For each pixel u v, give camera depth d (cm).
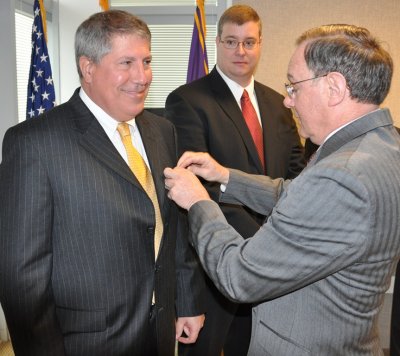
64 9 377
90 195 138
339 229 107
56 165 136
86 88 148
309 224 109
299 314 119
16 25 338
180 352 232
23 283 132
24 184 133
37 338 135
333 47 115
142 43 142
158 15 408
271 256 112
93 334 142
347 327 115
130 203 144
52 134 139
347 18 370
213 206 134
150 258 149
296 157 254
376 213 106
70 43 380
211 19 406
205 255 125
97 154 142
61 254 139
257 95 251
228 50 236
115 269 142
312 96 119
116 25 140
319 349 117
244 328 247
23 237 132
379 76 115
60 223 138
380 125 117
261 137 242
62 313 142
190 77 348
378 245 108
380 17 368
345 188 106
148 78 145
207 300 224
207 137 229
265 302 125
